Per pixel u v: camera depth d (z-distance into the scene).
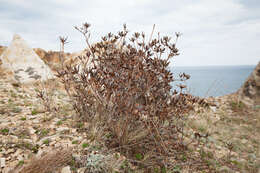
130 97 2.42
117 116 2.66
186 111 2.59
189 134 3.51
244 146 3.50
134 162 2.27
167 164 2.34
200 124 4.01
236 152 3.22
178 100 2.45
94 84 2.58
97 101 2.75
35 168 1.58
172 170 2.28
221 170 2.50
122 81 2.41
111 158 2.08
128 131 2.55
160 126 2.51
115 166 1.99
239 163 2.75
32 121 2.85
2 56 6.88
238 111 5.96
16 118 2.89
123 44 2.69
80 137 2.52
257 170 2.61
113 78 2.41
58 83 6.17
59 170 1.75
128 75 2.36
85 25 2.43
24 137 2.35
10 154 1.96
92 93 2.69
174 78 2.45
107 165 1.93
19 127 2.60
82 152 2.15
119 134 2.46
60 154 1.84
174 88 2.52
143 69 2.38
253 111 5.94
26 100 3.94
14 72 6.16
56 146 2.21
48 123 2.85
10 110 3.22
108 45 2.75
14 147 2.10
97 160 1.93
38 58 7.03
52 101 3.96
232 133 4.18
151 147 2.59
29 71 6.27
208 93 2.76
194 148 2.90
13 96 4.16
